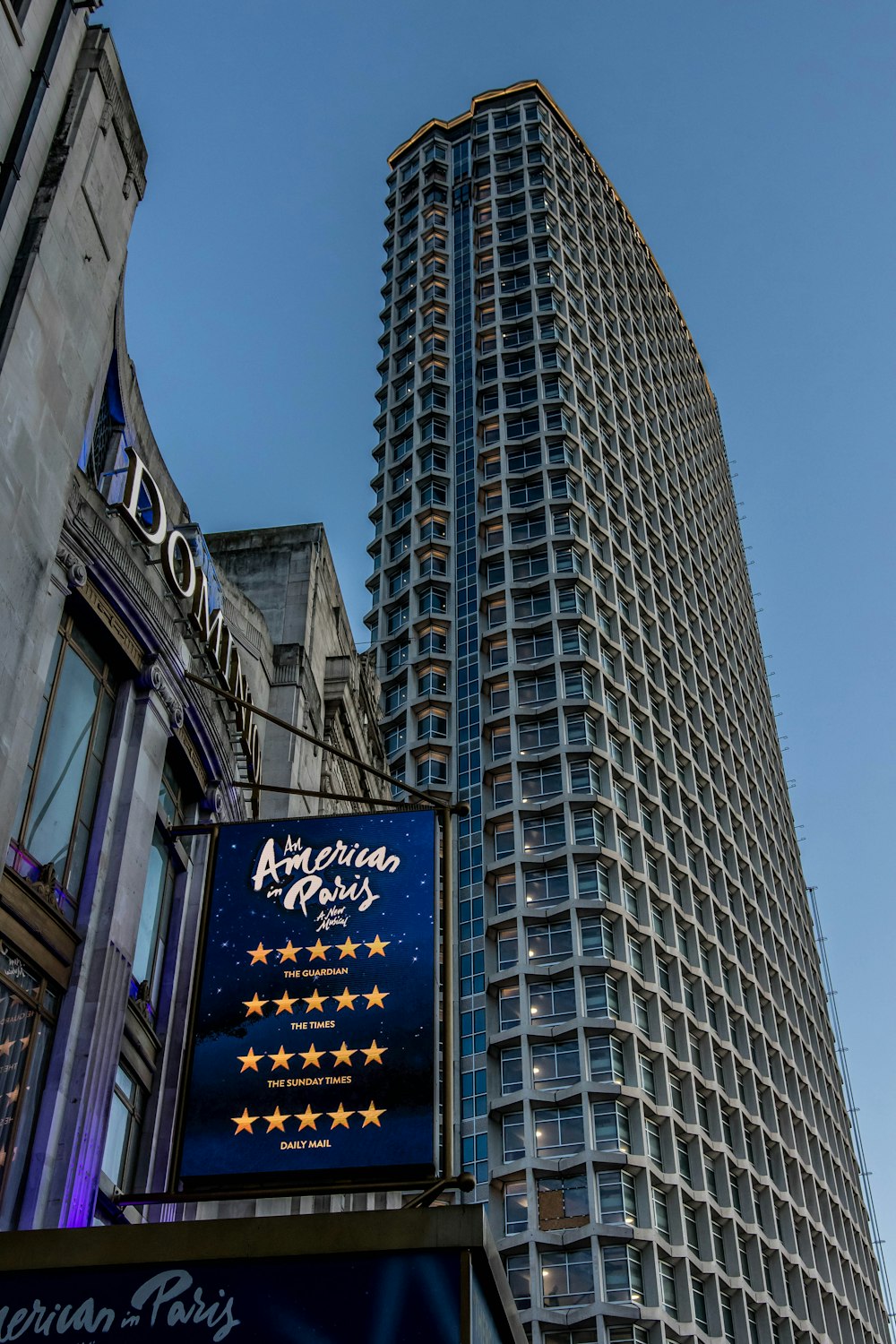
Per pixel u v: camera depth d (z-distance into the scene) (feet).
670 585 401.08
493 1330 45.75
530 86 486.38
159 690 79.20
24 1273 41.34
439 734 327.88
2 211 65.16
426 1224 41.60
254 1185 57.31
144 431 89.66
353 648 144.66
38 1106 62.18
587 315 432.25
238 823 68.85
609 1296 228.22
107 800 73.00
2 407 60.70
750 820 385.70
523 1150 247.91
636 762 322.96
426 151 483.92
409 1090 58.80
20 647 60.59
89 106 74.18
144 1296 40.70
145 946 77.77
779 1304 268.21
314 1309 40.06
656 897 299.38
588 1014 262.67
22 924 62.59
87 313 71.61
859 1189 360.69
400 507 392.68
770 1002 335.67
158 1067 76.84
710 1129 273.75
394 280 453.99
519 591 345.31
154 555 80.53
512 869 288.92
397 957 62.95
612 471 394.73
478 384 405.39
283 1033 60.95
